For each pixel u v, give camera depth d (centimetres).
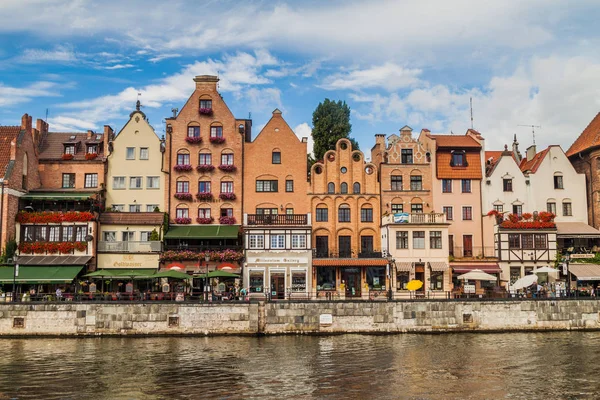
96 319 4141
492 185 5691
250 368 3177
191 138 5641
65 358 3419
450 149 5706
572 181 5806
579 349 3678
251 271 5206
